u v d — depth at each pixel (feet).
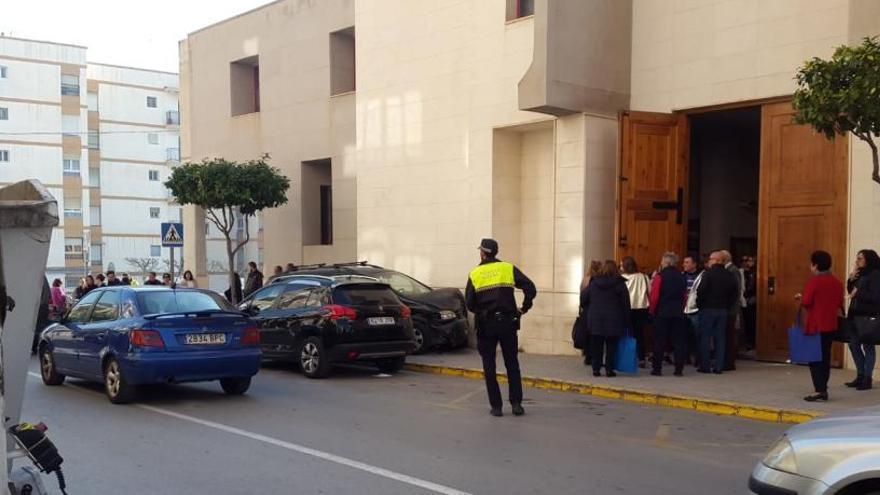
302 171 73.77
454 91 53.83
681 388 34.50
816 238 39.47
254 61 81.20
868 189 36.83
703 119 49.21
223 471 22.13
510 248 51.21
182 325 32.86
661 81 45.70
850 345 33.55
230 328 34.04
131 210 197.57
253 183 67.15
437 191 54.90
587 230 45.06
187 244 88.38
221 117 82.74
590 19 45.14
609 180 45.98
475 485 20.59
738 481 21.15
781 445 15.02
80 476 21.71
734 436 26.94
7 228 10.50
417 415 30.63
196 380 33.30
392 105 58.23
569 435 26.91
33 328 11.07
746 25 41.81
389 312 41.73
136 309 33.83
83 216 182.91
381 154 59.06
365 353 40.60
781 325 41.14
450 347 50.14
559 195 46.14
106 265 191.83
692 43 44.19
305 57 72.84
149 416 30.40
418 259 56.29
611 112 46.11
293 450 24.56
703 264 45.93
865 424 14.43
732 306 38.68
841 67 26.55
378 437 26.48
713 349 39.70
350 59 71.82
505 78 49.60
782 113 40.81
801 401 31.12
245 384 35.55
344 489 20.29
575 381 36.99
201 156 85.46
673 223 44.91
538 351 47.52
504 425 28.66
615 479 21.24
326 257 71.05
